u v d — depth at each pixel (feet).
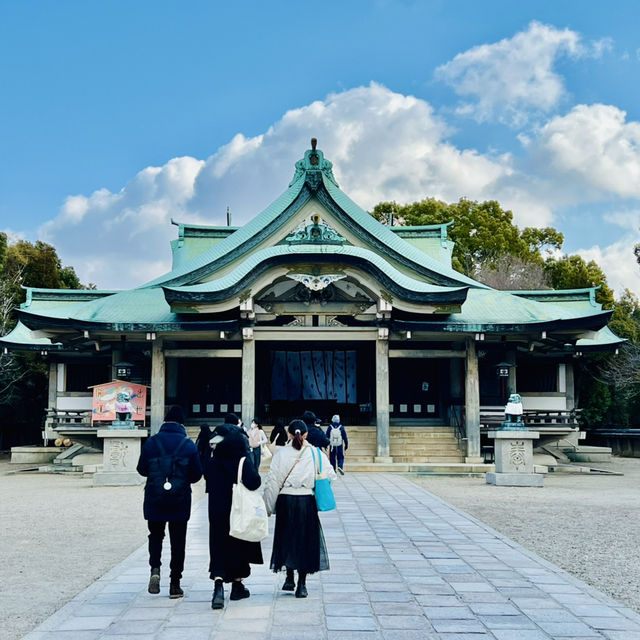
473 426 93.25
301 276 90.43
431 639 21.95
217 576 25.41
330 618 24.13
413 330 92.32
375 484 72.33
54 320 90.89
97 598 26.91
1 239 155.84
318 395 112.98
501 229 208.95
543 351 110.42
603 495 65.26
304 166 104.94
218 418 111.65
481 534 41.78
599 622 23.86
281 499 27.37
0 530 45.11
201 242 124.16
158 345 94.79
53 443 126.00
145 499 26.86
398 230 126.41
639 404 147.13
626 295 190.49
